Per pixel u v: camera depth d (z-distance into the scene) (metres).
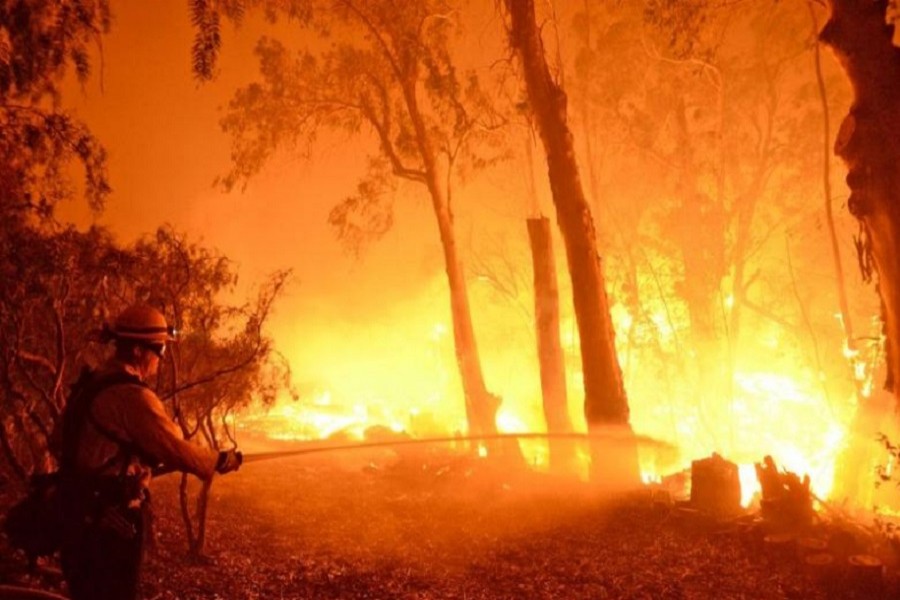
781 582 7.20
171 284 8.09
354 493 10.91
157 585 6.57
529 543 8.43
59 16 7.81
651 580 7.27
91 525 3.62
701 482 9.34
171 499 10.31
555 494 10.57
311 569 7.40
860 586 6.89
